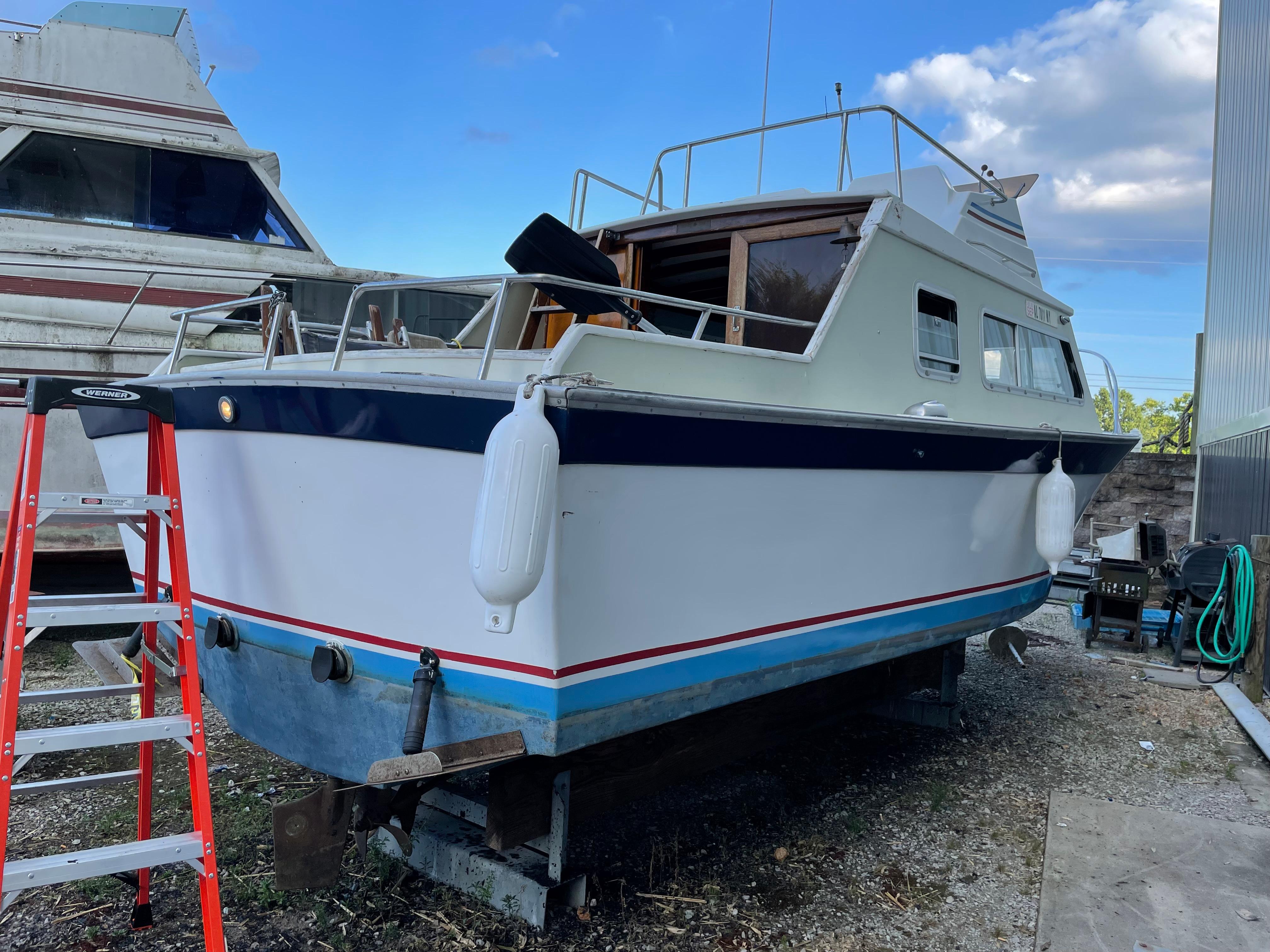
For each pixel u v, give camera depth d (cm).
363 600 265
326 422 259
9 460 572
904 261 390
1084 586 918
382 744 266
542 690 239
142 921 278
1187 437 1409
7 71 674
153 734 234
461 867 304
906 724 521
